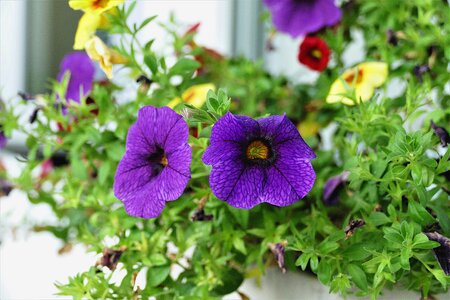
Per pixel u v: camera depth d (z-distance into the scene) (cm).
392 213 26
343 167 30
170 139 25
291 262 29
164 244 30
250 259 29
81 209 35
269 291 30
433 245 25
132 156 27
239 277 30
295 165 25
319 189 31
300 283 29
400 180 26
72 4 28
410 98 29
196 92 32
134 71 35
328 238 27
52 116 33
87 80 34
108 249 28
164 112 26
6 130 34
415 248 26
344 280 26
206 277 29
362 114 29
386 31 35
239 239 29
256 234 29
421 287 27
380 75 32
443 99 33
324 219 29
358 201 28
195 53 36
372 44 36
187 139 25
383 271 26
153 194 26
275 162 25
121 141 32
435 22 35
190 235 30
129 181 27
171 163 25
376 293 26
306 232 29
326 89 36
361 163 27
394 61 35
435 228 27
